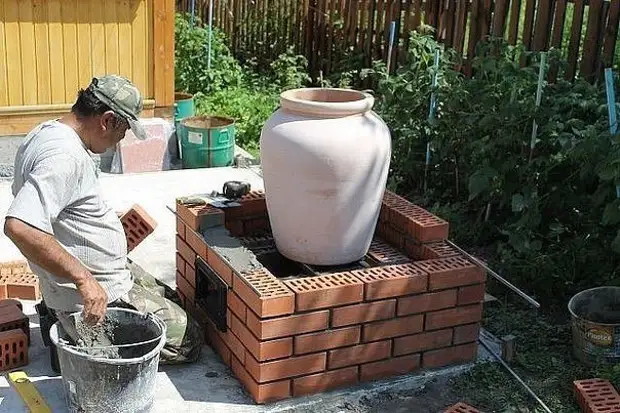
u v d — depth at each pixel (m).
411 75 6.84
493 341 4.60
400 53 9.07
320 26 10.66
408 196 6.84
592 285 5.09
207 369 4.21
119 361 3.49
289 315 3.82
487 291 5.21
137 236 4.81
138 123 3.68
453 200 6.61
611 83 5.05
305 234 4.17
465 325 4.28
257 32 12.10
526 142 5.50
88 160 3.70
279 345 3.85
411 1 8.86
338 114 4.00
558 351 4.55
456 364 4.33
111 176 7.14
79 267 3.39
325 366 3.99
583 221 5.27
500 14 7.60
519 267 5.20
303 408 3.92
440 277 4.11
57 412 3.81
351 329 3.99
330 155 3.93
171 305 4.22
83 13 7.05
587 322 4.29
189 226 4.55
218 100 9.30
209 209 4.59
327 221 4.11
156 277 5.29
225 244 4.30
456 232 6.02
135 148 7.41
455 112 6.23
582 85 5.84
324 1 10.52
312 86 10.95
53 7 6.93
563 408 4.03
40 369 4.14
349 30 10.03
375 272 4.08
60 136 3.49
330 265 4.29
